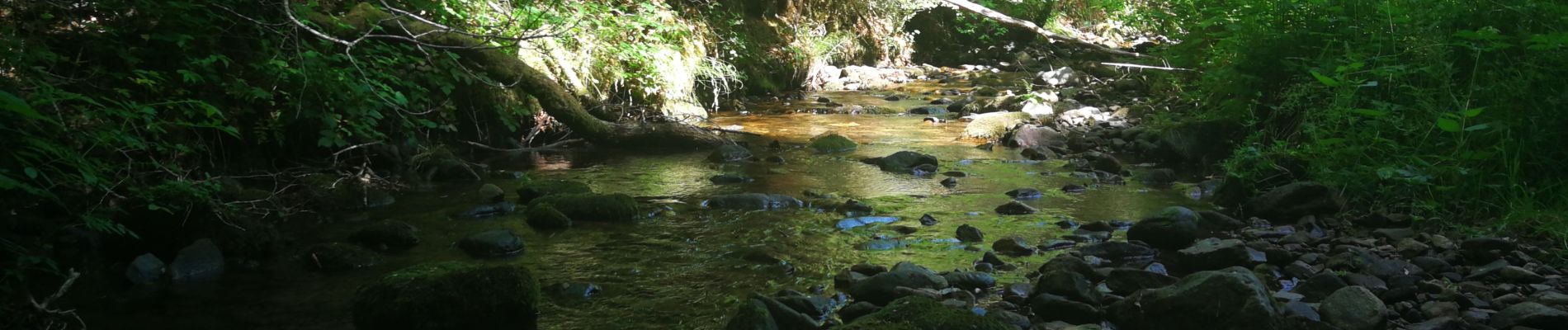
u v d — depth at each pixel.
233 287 4.05
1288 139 6.51
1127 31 19.84
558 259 4.48
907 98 12.52
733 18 12.74
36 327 3.44
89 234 4.43
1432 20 5.74
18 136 3.94
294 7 6.38
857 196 6.03
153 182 5.36
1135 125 8.92
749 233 5.00
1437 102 5.48
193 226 4.43
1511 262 4.10
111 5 5.73
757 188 6.31
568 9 8.87
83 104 4.98
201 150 5.85
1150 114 9.30
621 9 9.72
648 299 3.86
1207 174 6.88
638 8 9.87
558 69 8.46
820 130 9.45
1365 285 3.81
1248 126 7.11
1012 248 4.60
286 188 5.75
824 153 7.99
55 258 4.29
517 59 7.90
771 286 4.02
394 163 6.67
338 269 4.32
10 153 3.87
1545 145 5.02
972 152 8.03
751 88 12.41
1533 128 4.96
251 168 6.26
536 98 8.07
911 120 10.23
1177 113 8.63
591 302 3.82
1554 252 4.19
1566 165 4.94
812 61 13.91
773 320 3.34
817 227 5.13
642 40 9.69
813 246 4.72
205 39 6.04
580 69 8.72
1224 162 6.96
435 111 7.41
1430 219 4.81
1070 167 7.21
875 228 5.12
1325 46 6.94
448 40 7.50
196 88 5.94
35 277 4.05
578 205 5.36
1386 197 5.23
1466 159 4.95
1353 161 5.59
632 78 9.24
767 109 11.23
